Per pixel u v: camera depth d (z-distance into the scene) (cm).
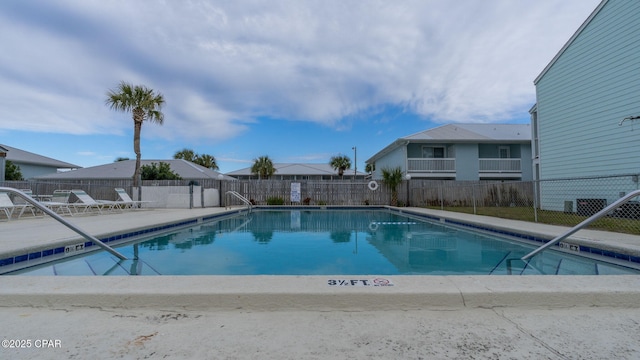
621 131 870
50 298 213
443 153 2050
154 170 1906
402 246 626
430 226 944
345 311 212
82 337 174
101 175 2189
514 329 186
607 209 356
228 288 222
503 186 1595
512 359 154
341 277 252
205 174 2330
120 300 213
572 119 1034
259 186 1712
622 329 186
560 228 639
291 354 158
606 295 218
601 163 932
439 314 208
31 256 425
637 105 828
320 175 3650
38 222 762
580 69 1004
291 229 885
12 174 2014
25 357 153
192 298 213
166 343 168
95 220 812
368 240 699
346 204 1728
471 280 244
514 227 664
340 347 165
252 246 624
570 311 212
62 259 474
